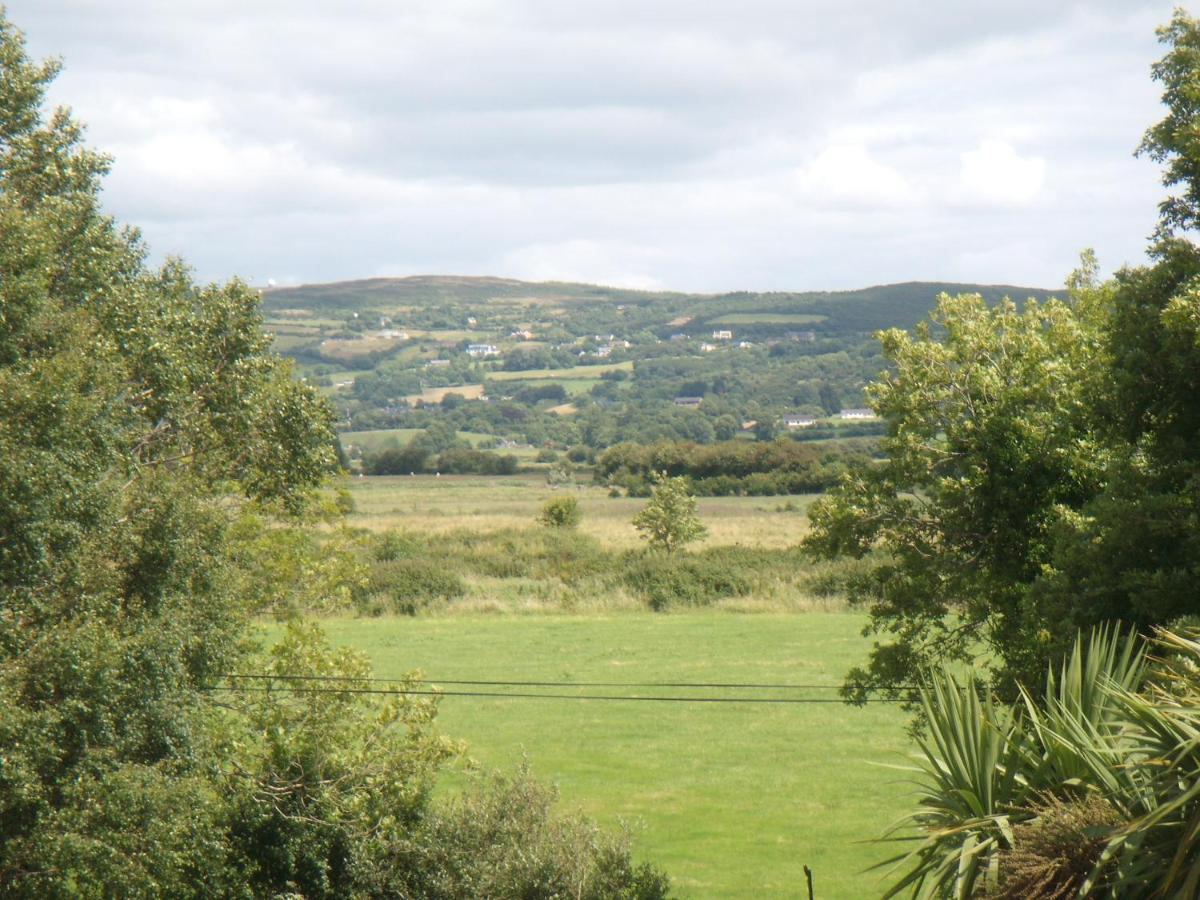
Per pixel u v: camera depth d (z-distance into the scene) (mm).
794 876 24359
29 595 14852
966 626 23734
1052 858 9945
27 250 15992
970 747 11062
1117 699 10641
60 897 14648
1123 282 18219
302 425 23703
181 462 20859
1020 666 19438
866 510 23984
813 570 65938
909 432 23906
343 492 29375
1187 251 17438
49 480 14555
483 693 43281
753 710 41469
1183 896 9023
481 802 22234
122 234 22266
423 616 61125
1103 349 19453
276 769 21859
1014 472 22953
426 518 108188
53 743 14375
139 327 19719
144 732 16328
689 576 64875
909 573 23672
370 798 22234
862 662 47750
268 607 26547
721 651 50594
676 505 73750
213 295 23031
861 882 23875
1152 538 16328
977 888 10508
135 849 15172
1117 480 17391
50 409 14883
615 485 158000
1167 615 15555
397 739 23359
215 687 21438
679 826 28375
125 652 15461
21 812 14414
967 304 24609
